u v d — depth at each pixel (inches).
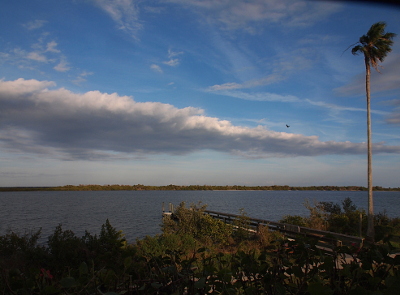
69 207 2174.0
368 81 696.4
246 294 81.0
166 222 593.0
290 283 84.4
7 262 267.6
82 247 303.7
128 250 81.9
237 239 533.3
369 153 668.7
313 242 93.0
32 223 1133.1
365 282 84.8
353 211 778.8
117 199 3622.0
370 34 663.8
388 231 93.8
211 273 84.0
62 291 74.5
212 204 2332.7
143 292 82.2
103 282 79.1
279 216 1284.4
